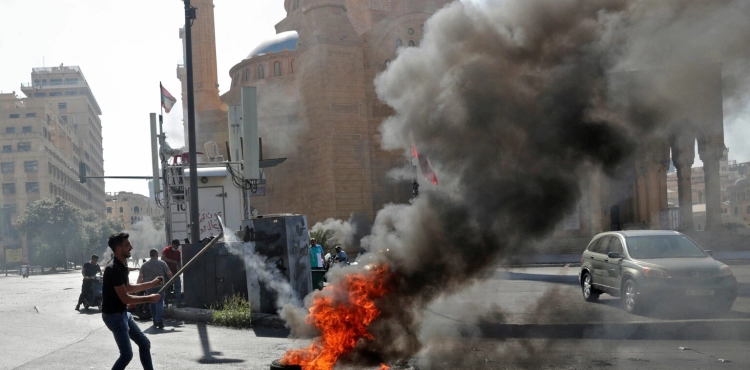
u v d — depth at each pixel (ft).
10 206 270.67
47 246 223.30
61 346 30.81
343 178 116.57
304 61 123.24
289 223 37.19
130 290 19.56
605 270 39.34
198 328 36.52
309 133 122.52
